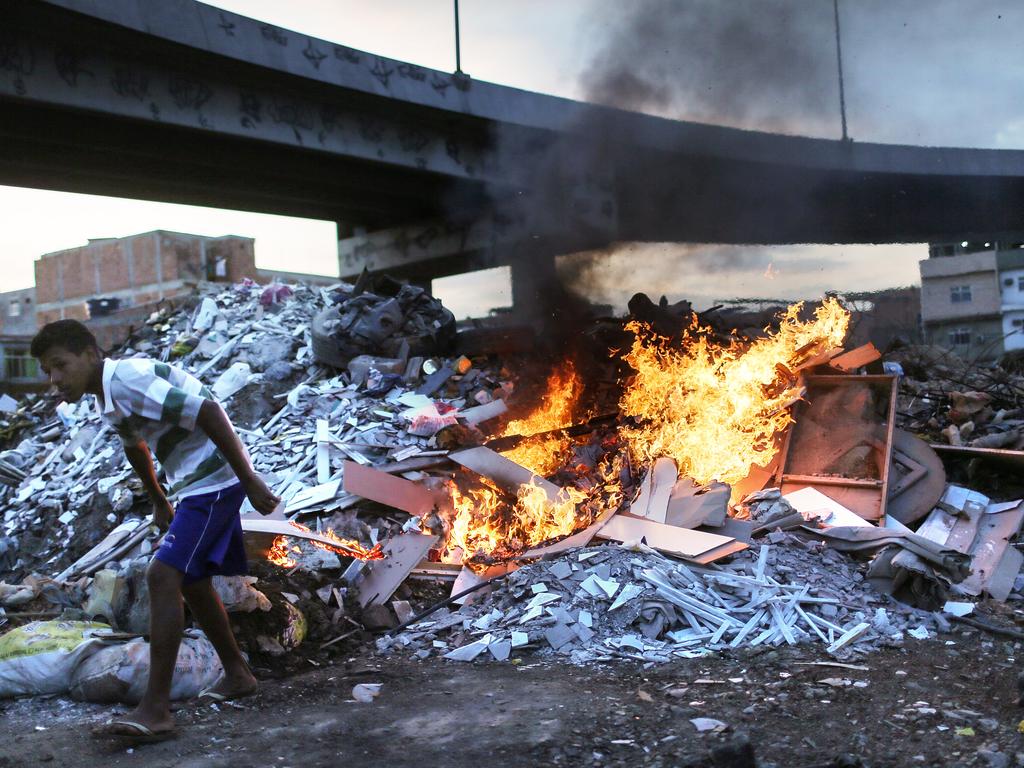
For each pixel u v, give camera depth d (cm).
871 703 338
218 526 347
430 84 2030
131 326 1134
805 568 499
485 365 852
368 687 380
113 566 590
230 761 301
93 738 328
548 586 470
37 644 388
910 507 598
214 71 1756
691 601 447
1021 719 319
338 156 2047
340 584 504
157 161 1962
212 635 368
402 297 870
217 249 4231
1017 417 756
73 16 1440
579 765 287
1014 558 533
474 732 319
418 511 597
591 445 687
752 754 271
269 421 765
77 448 793
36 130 1688
